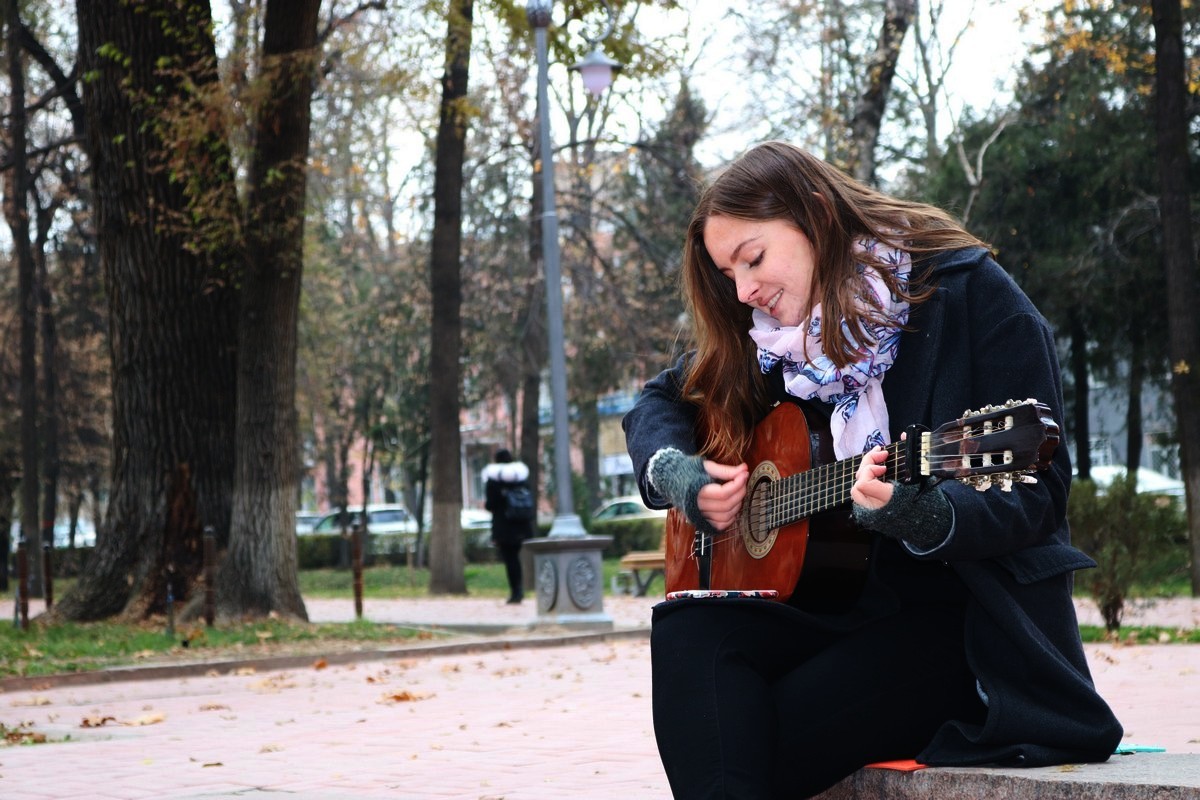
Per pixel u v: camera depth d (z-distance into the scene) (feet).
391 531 149.59
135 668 36.42
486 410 146.72
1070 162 84.79
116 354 50.75
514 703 27.63
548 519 160.97
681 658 8.32
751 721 8.07
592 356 116.88
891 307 8.59
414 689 31.63
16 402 111.86
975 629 8.32
